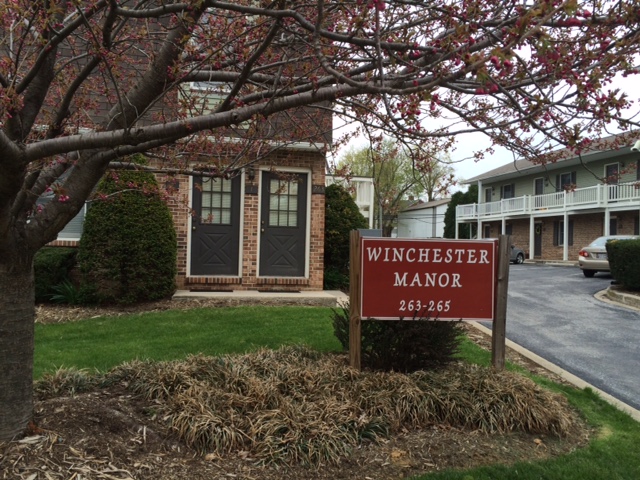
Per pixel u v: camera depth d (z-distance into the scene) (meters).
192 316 7.70
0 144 2.43
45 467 2.95
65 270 8.81
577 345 7.45
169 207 9.39
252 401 3.94
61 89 4.37
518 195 32.16
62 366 4.69
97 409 3.64
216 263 9.88
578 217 27.34
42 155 2.78
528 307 10.77
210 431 3.51
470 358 5.95
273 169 5.71
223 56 3.50
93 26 3.42
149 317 7.62
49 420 3.41
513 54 1.95
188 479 3.12
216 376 4.38
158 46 5.20
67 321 7.46
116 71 3.57
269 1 3.39
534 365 6.28
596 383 5.74
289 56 3.98
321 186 10.12
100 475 2.97
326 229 11.37
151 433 3.49
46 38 3.40
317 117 5.48
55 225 3.29
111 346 5.94
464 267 4.95
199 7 2.88
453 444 3.80
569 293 13.00
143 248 8.35
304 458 3.43
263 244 10.02
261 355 5.17
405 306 4.87
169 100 4.61
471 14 2.67
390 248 4.86
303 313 8.03
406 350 4.86
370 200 14.58
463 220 36.25
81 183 3.33
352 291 4.83
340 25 3.74
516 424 4.07
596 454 3.78
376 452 3.63
